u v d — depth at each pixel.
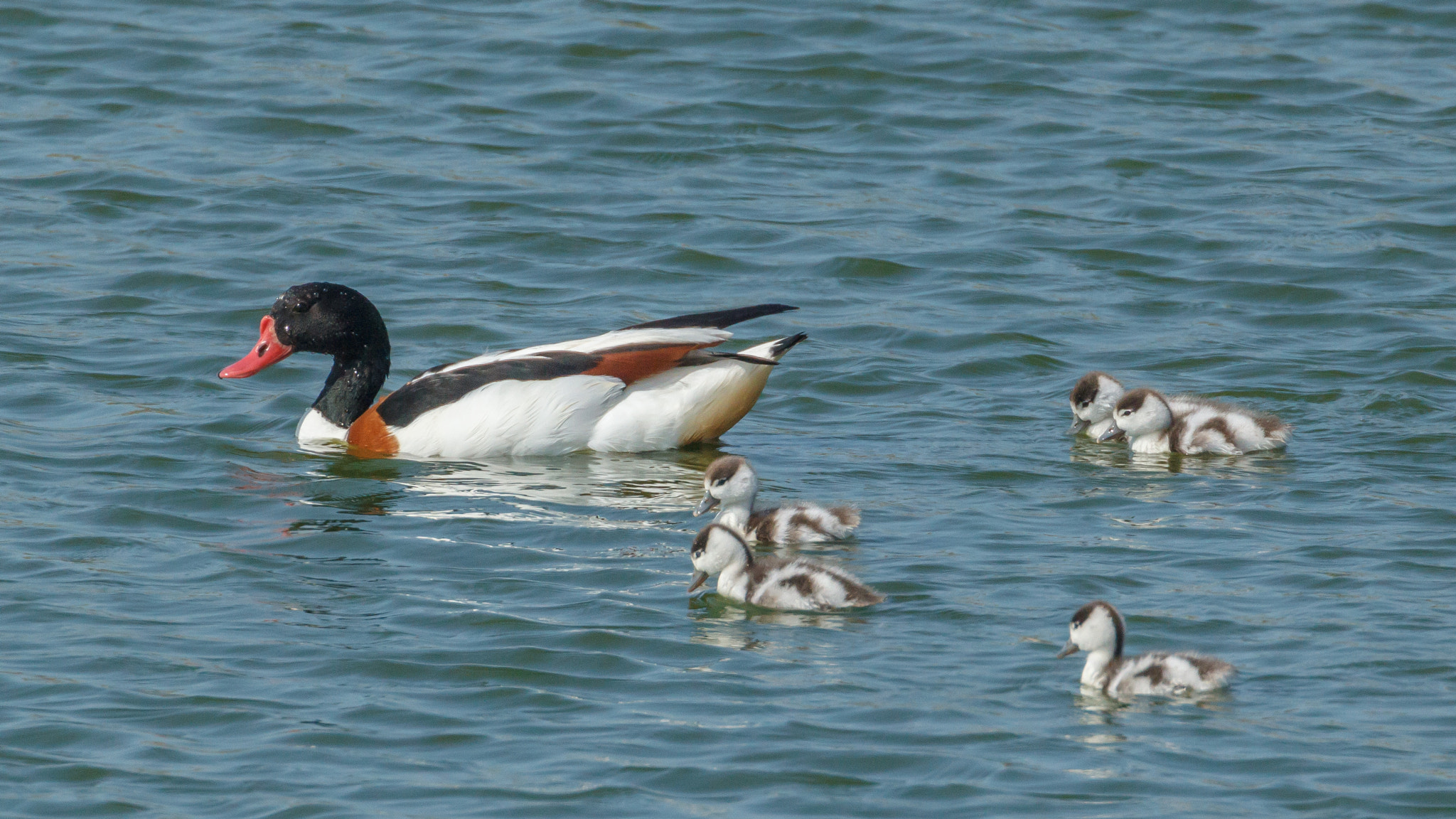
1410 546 13.44
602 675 11.24
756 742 10.28
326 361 18.97
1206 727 10.45
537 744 10.28
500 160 24.12
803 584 12.39
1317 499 14.65
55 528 13.87
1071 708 10.72
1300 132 25.42
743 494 14.23
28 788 9.74
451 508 14.69
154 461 15.67
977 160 24.45
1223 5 30.25
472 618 12.19
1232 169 24.19
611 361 16.53
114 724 10.48
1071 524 14.13
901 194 23.39
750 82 26.80
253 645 11.65
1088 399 16.41
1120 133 25.27
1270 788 9.70
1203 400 16.45
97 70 26.61
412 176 23.53
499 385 16.38
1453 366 18.16
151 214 22.16
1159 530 13.92
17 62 26.78
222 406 17.33
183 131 24.72
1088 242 21.95
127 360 18.20
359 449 16.58
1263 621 11.96
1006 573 12.99
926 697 10.88
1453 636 11.67
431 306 19.86
